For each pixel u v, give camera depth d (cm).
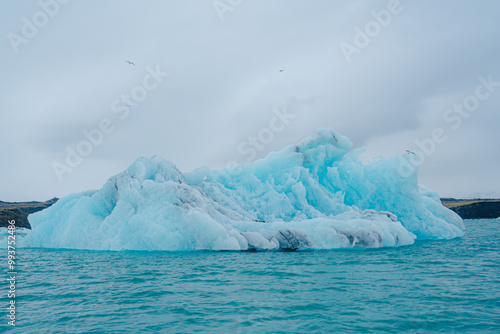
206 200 1709
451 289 755
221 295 718
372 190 2042
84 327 536
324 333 503
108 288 802
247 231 1554
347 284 809
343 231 1509
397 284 805
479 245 1636
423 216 1975
